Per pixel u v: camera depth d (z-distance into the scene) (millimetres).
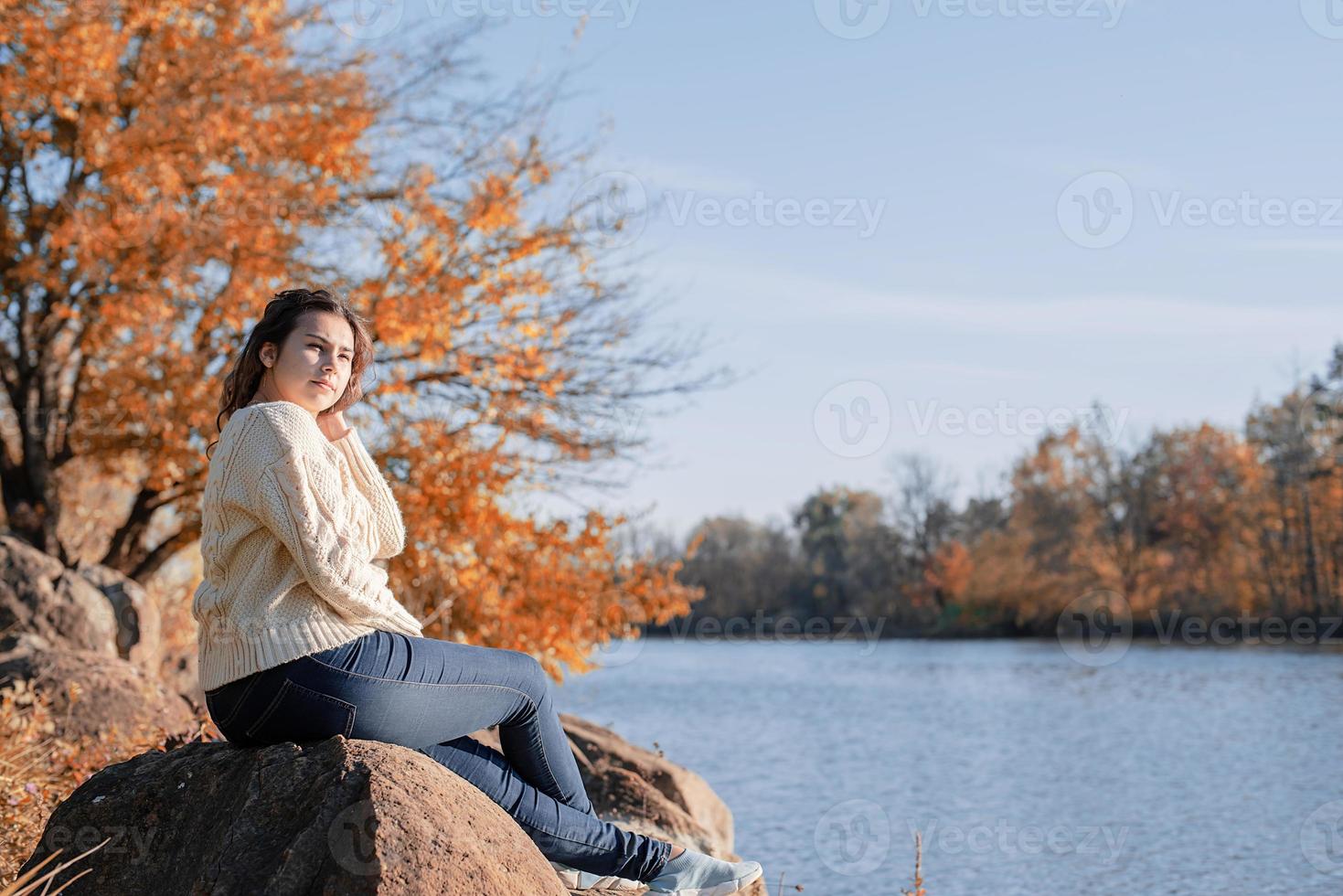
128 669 5887
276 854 2621
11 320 10281
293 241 9688
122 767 3064
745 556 66250
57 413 10477
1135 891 9195
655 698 26266
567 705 22328
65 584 7578
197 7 9945
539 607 9391
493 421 9930
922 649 48031
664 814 5113
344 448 3123
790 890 8836
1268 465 49062
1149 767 15992
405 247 9383
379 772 2693
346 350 3104
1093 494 53062
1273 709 22609
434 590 9133
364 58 10414
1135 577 50906
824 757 16797
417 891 2500
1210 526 49375
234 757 2951
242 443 2832
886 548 63719
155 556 10734
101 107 9680
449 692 3014
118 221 9094
